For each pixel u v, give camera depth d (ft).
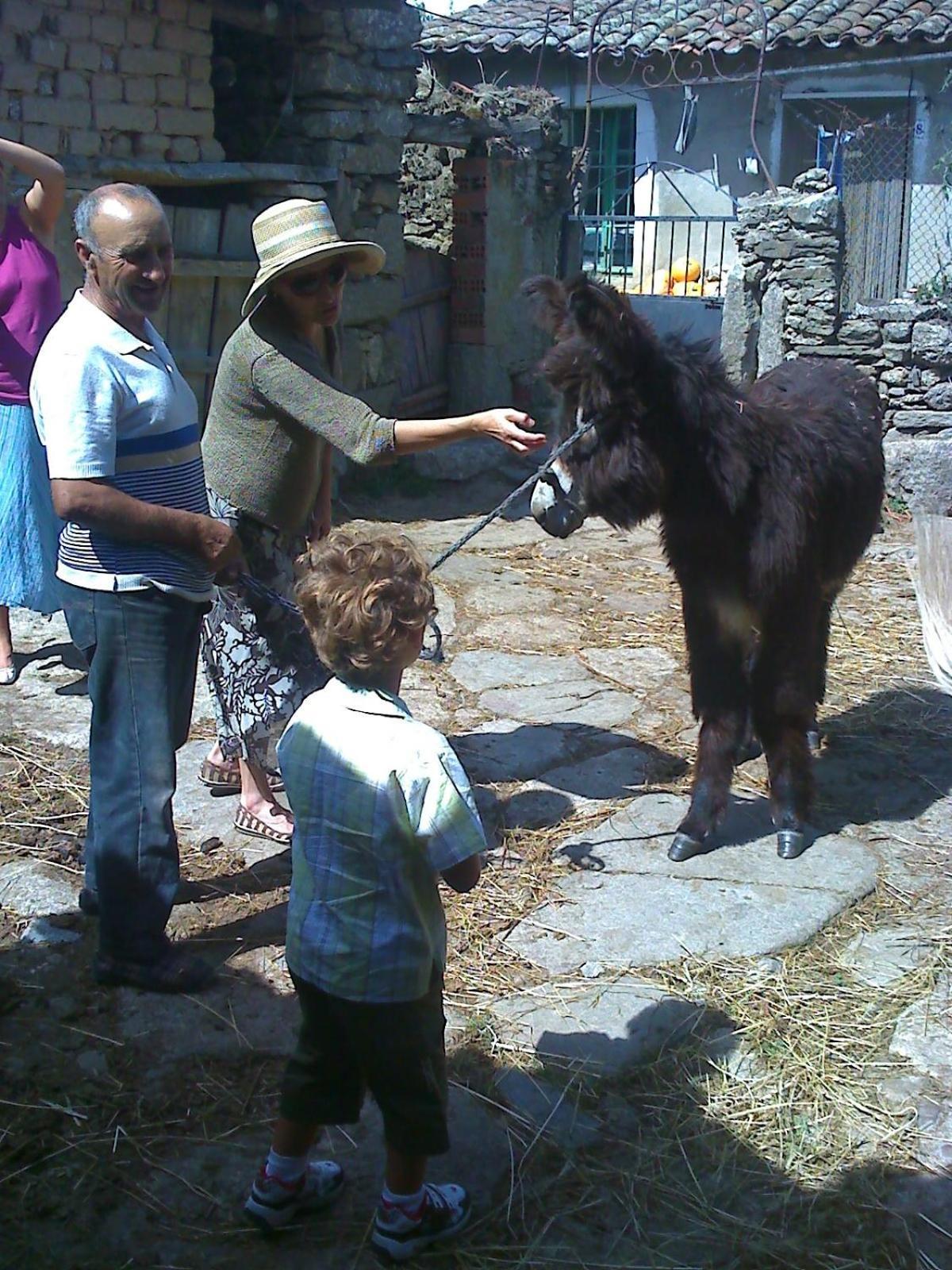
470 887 8.04
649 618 22.04
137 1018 11.02
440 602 22.68
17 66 23.68
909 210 32.65
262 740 13.66
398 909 7.96
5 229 17.29
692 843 13.85
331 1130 9.81
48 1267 8.50
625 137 46.91
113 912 11.19
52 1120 9.80
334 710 8.04
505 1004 11.31
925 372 29.43
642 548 26.55
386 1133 8.32
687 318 41.22
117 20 25.11
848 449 14.76
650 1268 8.57
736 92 44.19
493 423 11.48
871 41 40.19
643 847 14.11
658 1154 9.60
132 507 10.29
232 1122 9.87
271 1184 8.66
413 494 30.55
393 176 30.68
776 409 14.26
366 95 29.43
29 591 17.61
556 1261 8.63
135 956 11.32
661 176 46.09
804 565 13.35
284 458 12.47
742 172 44.98
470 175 34.17
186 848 13.91
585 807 15.07
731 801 15.38
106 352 10.30
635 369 12.10
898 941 12.42
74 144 24.86
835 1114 10.06
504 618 21.94
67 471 10.11
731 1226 8.96
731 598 13.30
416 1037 8.11
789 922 12.60
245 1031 10.89
